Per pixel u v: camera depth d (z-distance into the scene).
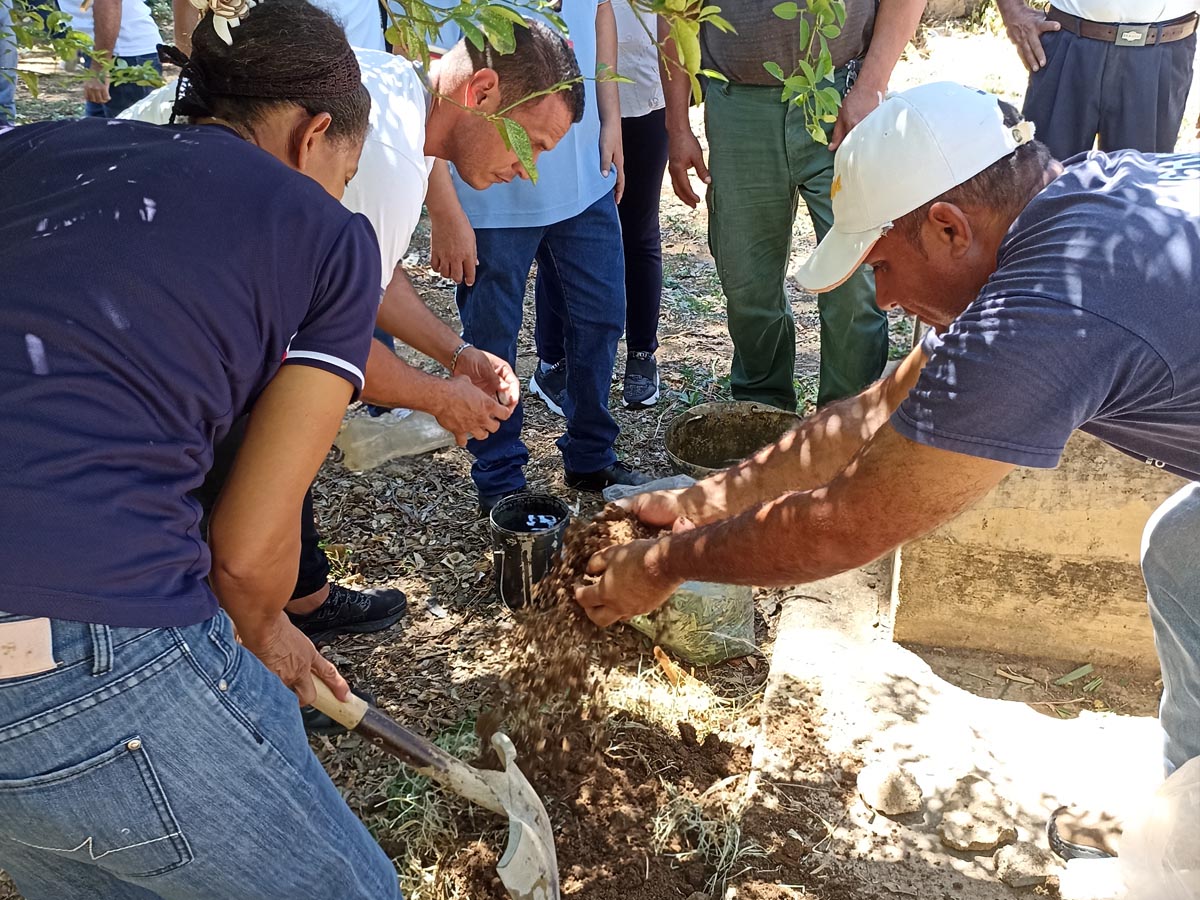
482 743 2.54
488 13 1.52
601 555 2.09
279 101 1.61
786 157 3.53
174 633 1.37
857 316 3.61
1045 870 2.23
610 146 3.34
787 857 2.28
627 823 2.39
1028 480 2.66
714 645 2.84
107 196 1.36
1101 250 1.42
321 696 1.89
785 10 1.80
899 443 1.52
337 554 3.37
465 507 3.67
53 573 1.26
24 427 1.26
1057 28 4.05
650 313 4.25
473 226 3.13
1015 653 2.93
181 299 1.33
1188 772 1.92
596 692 2.71
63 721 1.31
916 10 3.32
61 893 1.70
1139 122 4.07
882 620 3.04
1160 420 1.54
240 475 1.48
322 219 1.46
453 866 2.27
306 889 1.55
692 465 3.31
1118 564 2.73
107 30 5.07
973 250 1.72
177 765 1.38
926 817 2.37
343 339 1.48
